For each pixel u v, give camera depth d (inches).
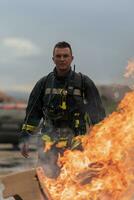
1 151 1070.4
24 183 292.8
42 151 324.8
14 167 767.7
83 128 324.5
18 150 1076.5
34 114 334.0
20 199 292.5
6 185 295.6
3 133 1045.2
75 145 317.4
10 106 1060.5
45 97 327.9
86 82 325.7
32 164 791.1
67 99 323.9
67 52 322.0
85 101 327.3
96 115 323.6
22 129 334.3
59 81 326.0
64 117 324.2
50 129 325.7
